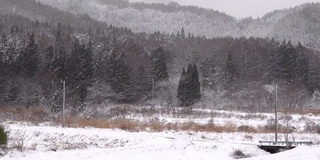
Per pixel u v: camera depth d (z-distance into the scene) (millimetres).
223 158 19719
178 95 72812
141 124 36000
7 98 67812
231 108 60531
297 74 90312
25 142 25516
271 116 46531
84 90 70062
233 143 25812
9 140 26250
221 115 47938
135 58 90875
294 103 65875
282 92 77188
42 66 80125
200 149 22812
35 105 62750
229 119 43938
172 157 19547
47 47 89000
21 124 36688
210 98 77062
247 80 87688
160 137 27812
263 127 36344
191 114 48719
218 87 84562
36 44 82688
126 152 20750
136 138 27328
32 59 78750
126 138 27469
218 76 86938
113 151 21047
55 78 74625
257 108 59312
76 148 23422
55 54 82750
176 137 28000
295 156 15039
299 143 24391
